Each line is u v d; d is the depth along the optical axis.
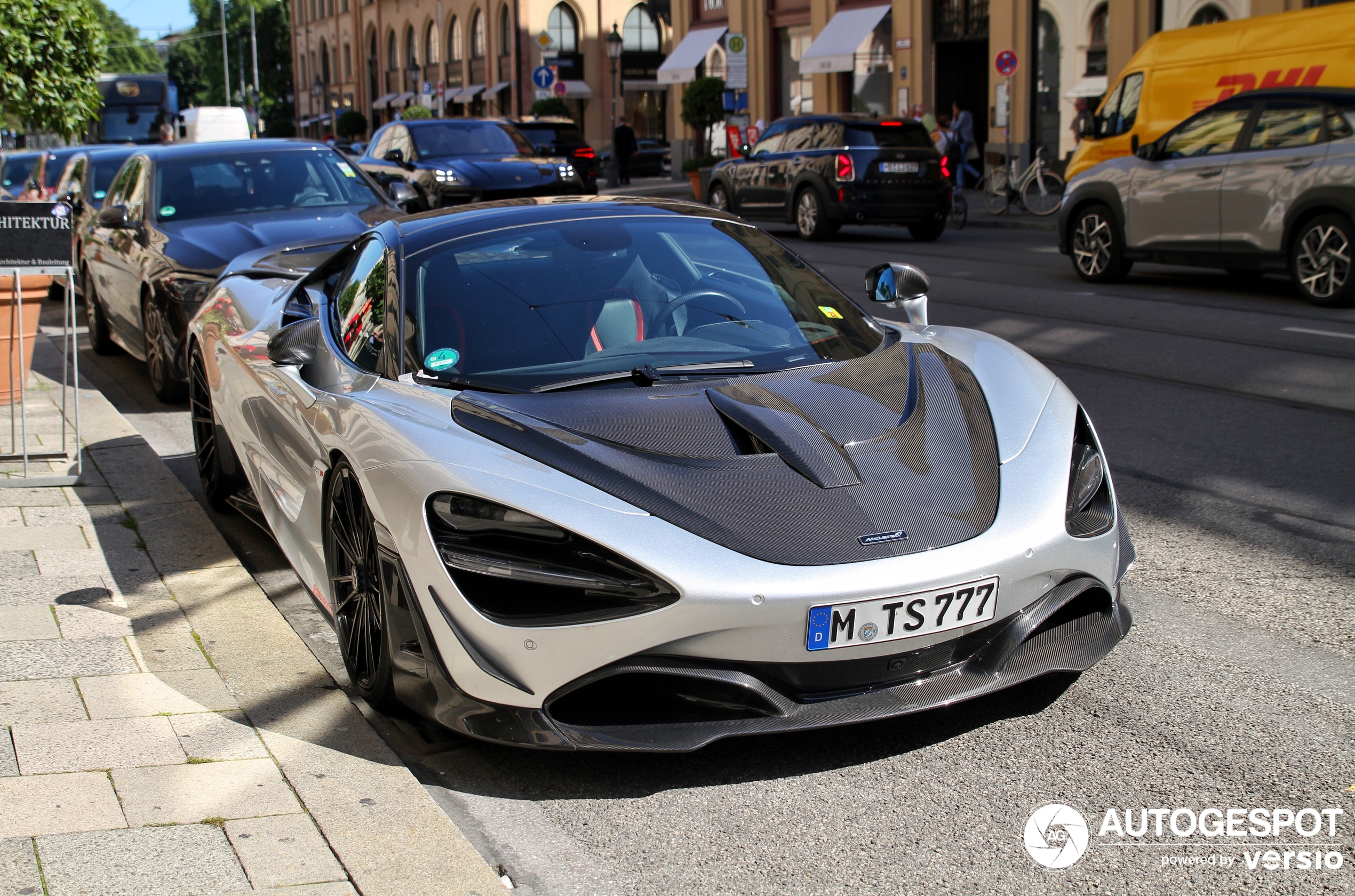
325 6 78.56
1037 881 2.43
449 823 2.59
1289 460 5.50
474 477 2.86
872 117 16.78
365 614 3.23
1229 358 7.72
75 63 9.69
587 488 2.83
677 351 3.52
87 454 5.76
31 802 2.66
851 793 2.78
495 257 3.82
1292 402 6.54
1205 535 4.55
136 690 3.28
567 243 3.92
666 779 2.88
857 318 3.94
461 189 15.10
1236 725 3.05
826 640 2.71
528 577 2.73
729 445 3.03
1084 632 3.12
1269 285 10.98
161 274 7.12
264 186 8.11
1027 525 2.92
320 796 2.70
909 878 2.45
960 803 2.72
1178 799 2.71
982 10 25.06
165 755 2.89
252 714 3.14
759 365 3.49
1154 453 5.70
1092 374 7.45
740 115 25.33
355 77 73.38
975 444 3.16
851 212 16.38
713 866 2.52
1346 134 9.40
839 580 2.70
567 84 53.03
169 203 7.89
